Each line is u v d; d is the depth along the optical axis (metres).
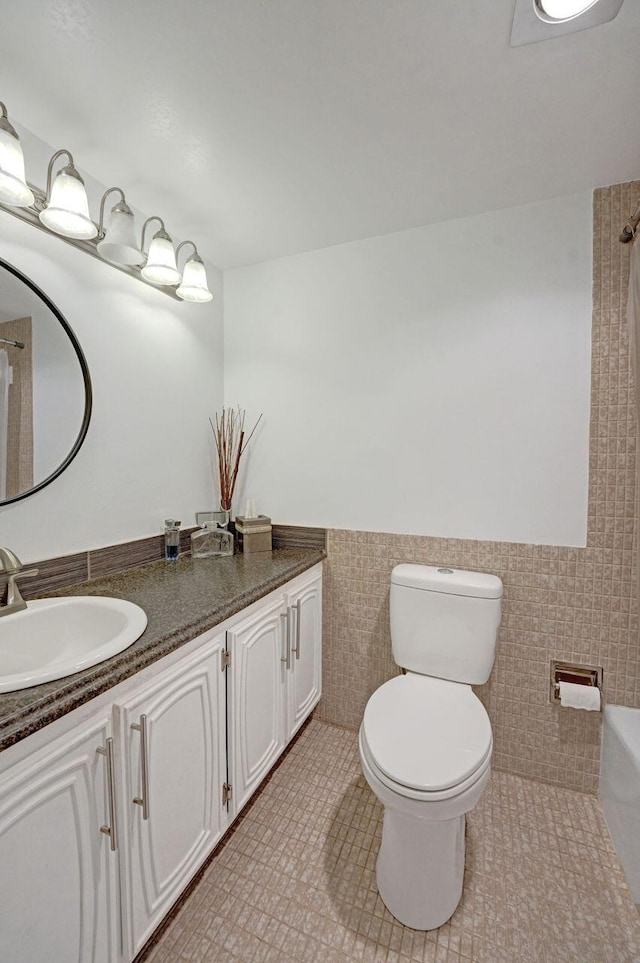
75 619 1.27
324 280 2.02
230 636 1.30
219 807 1.27
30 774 0.74
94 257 1.51
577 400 1.62
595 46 1.01
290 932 1.17
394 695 1.47
